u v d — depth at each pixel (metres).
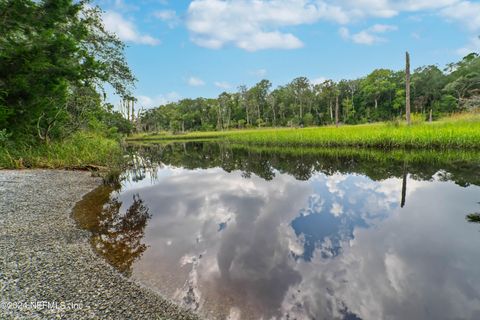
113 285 3.16
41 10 12.37
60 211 5.82
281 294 3.06
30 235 4.46
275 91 94.12
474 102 25.53
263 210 6.25
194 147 29.47
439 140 13.77
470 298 2.91
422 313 2.70
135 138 56.28
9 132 11.99
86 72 14.16
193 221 5.50
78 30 14.79
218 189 8.50
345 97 82.81
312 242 4.47
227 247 4.27
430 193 7.02
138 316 2.66
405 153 13.92
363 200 6.83
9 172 9.88
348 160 13.44
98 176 10.09
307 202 6.86
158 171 12.54
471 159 11.18
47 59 11.34
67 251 3.97
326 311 2.77
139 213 6.00
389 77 75.88
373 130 18.94
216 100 96.81
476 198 6.44
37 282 3.11
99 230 4.92
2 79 11.02
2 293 2.86
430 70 69.12
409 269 3.54
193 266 3.66
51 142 13.70
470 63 56.34
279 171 11.71
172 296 3.01
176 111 95.06
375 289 3.14
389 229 4.90
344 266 3.67
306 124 72.38
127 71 18.94
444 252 3.94
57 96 13.47
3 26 10.91
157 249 4.18
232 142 31.80
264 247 4.29
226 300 2.96
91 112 18.69
